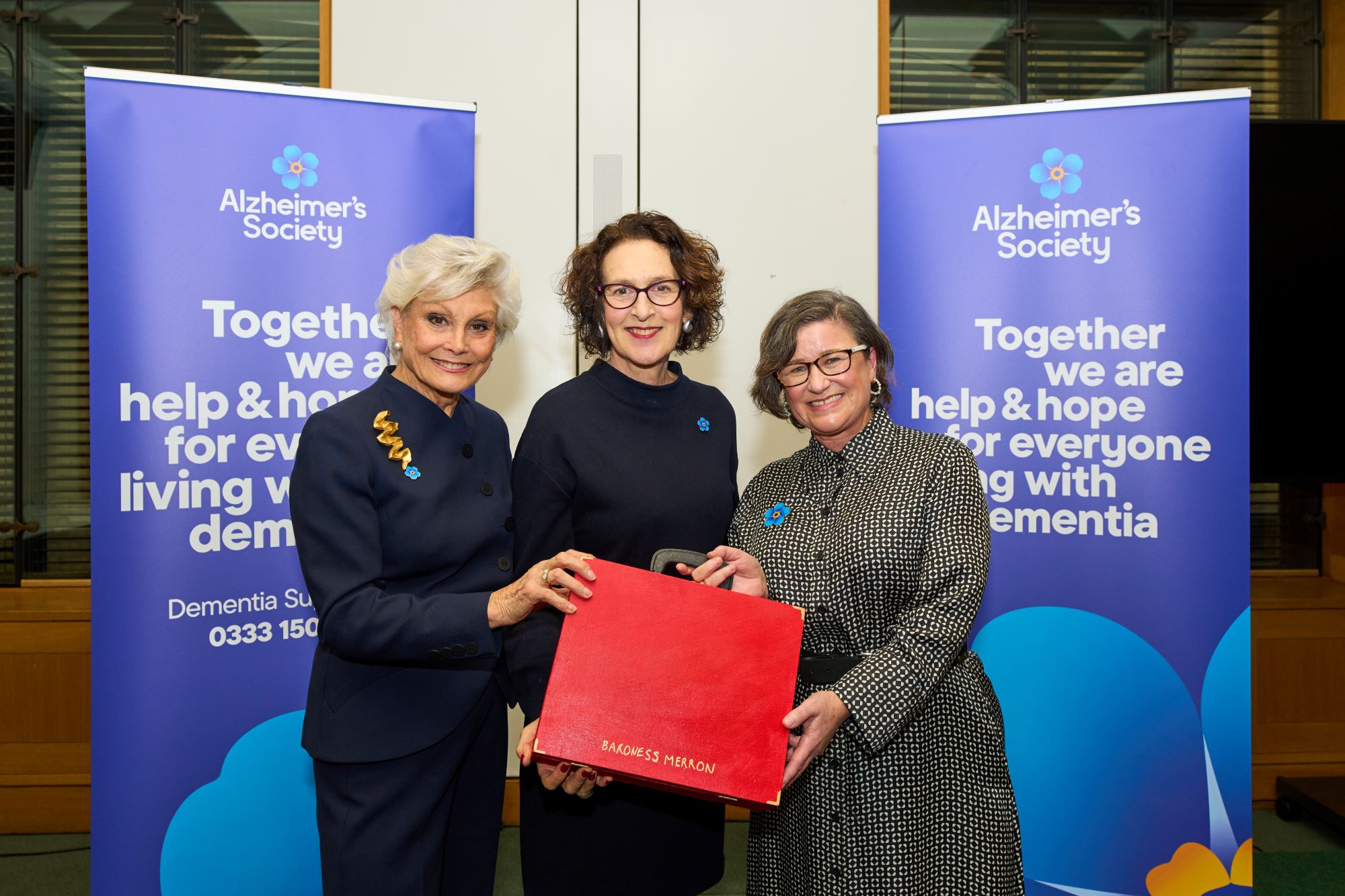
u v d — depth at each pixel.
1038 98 3.42
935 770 1.33
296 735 2.02
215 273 1.90
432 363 1.36
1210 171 2.05
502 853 2.93
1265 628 3.22
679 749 1.17
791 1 3.07
